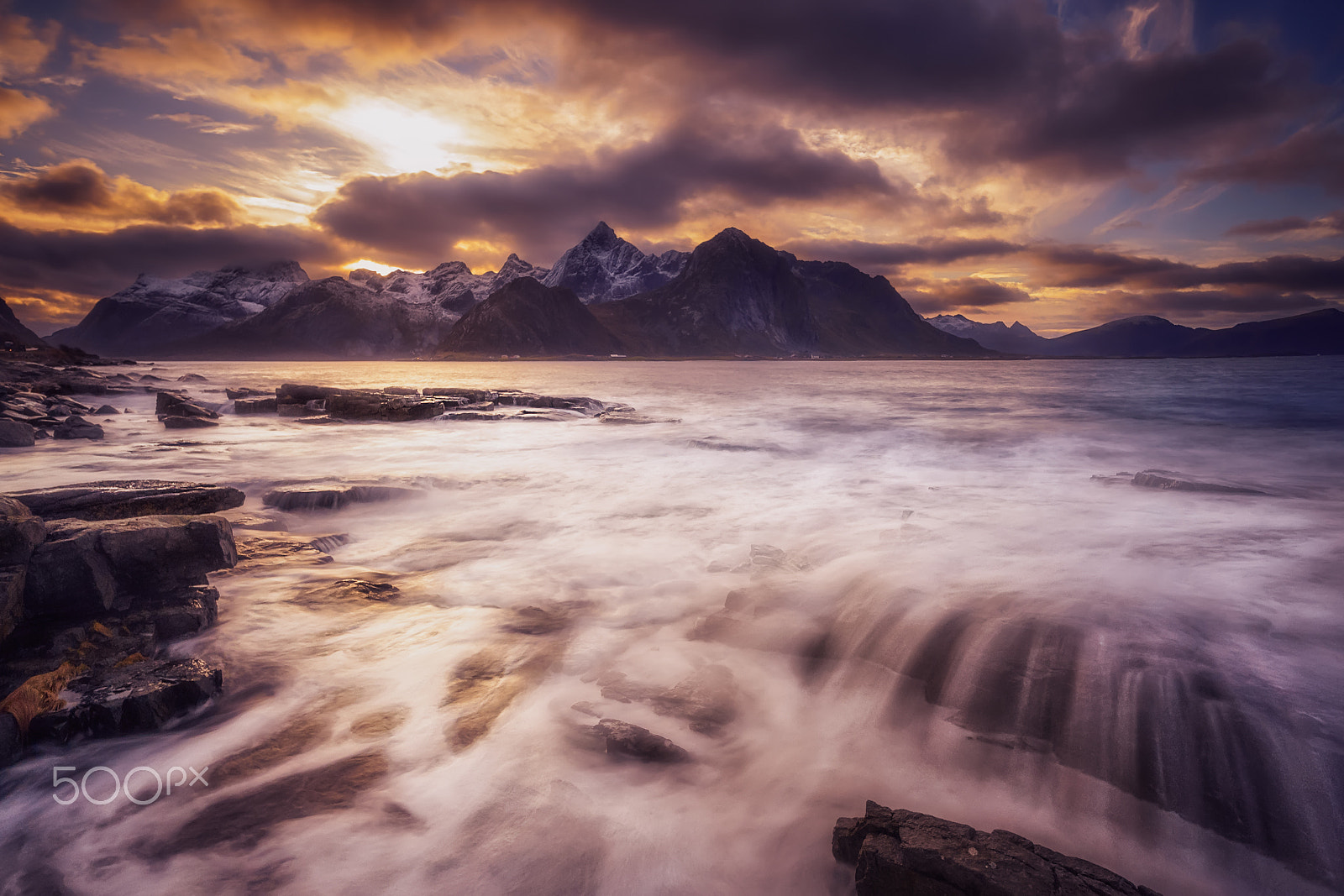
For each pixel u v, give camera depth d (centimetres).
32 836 348
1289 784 345
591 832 353
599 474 1439
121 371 8325
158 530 585
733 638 569
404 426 2433
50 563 517
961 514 976
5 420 1714
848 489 1245
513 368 15862
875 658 509
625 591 709
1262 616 514
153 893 312
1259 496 1053
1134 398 3731
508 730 443
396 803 373
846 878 323
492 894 313
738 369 14712
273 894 311
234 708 468
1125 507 1002
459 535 949
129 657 510
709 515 1055
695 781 393
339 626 604
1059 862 283
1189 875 325
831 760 413
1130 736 390
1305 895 310
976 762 404
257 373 11381
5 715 409
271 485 1248
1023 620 511
